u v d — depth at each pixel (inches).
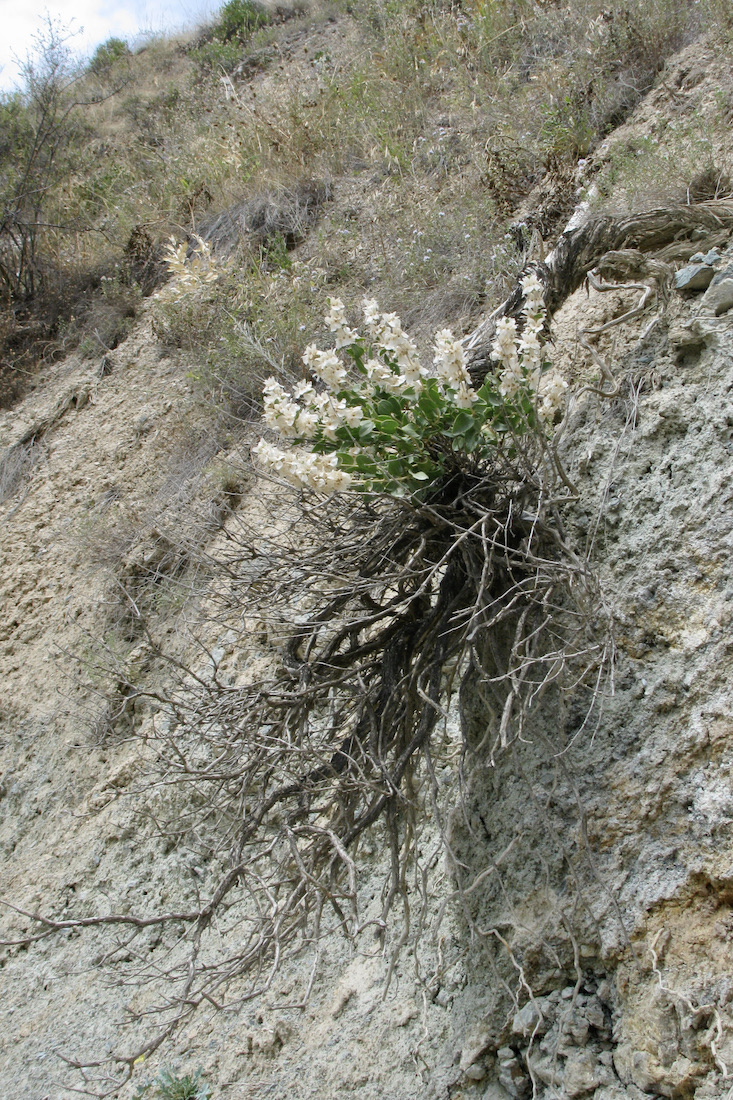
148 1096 120.3
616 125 189.6
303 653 118.6
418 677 102.6
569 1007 94.0
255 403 206.2
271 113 309.3
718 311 111.8
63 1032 140.0
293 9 473.1
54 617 214.4
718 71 166.6
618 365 119.1
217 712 101.9
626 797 96.3
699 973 85.6
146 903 148.6
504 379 98.3
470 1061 98.4
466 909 92.1
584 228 133.4
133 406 247.3
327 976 118.5
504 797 107.5
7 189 335.6
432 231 205.6
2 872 174.4
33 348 302.2
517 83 245.9
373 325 109.2
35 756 191.8
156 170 351.3
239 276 228.7
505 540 102.9
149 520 203.9
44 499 242.1
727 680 94.0
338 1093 106.1
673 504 105.0
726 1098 79.1
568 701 103.1
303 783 100.1
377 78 296.8
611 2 223.3
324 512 117.8
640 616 102.0
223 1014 124.6
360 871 123.5
